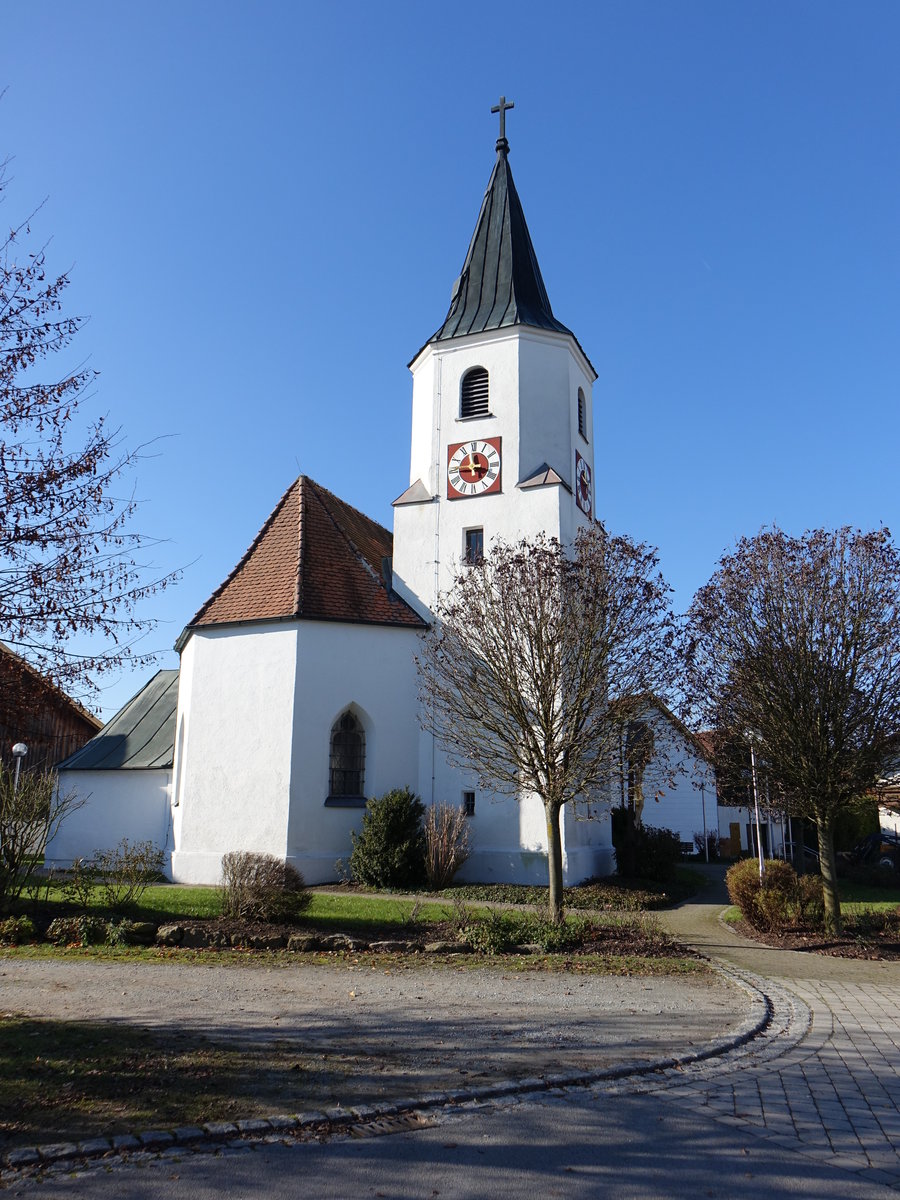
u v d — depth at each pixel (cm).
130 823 2766
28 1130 632
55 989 1128
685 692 1748
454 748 2466
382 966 1346
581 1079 792
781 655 1652
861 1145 664
